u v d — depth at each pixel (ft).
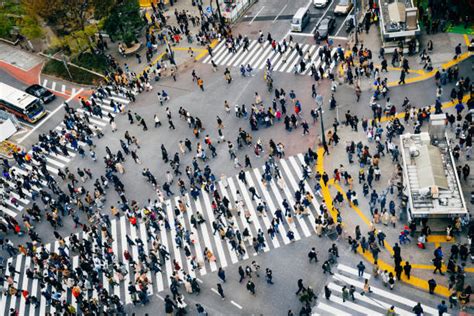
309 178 139.54
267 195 138.92
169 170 154.61
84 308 119.24
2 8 221.25
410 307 106.93
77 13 197.67
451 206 111.34
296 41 191.72
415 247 116.67
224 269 123.95
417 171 118.11
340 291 112.88
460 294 101.60
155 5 232.53
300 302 113.19
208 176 143.74
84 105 185.06
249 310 114.21
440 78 152.97
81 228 145.48
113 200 150.10
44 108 191.83
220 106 172.14
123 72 197.57
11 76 212.43
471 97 141.79
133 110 180.45
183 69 193.16
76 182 158.71
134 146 165.48
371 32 184.65
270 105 166.81
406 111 144.77
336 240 123.03
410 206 112.88
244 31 205.05
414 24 163.02
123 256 133.39
